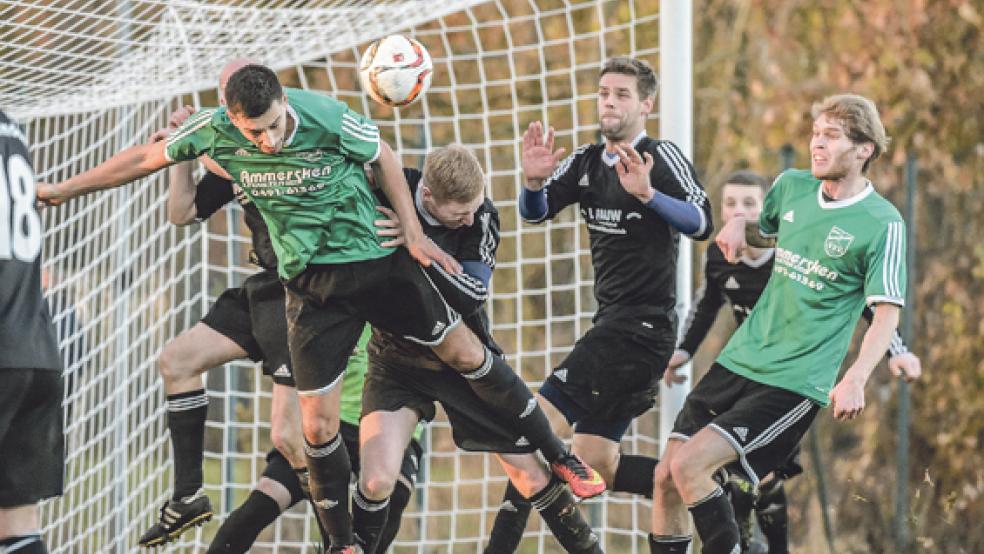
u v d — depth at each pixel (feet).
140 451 74.13
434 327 46.68
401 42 48.32
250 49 64.75
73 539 69.72
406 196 45.29
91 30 58.03
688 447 50.14
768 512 64.18
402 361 49.98
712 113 124.88
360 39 67.41
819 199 50.70
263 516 54.95
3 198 40.09
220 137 43.73
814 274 50.14
